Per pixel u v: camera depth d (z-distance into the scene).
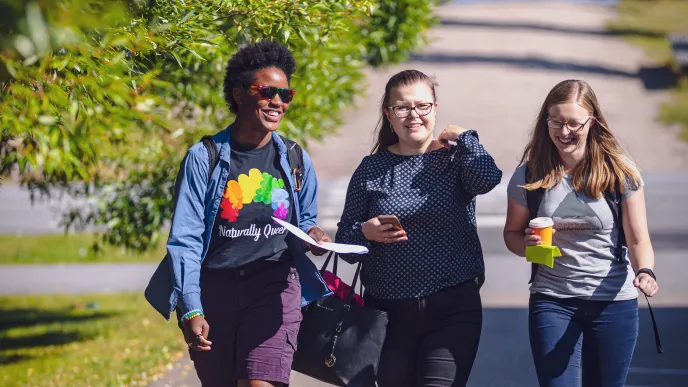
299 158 7.13
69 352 15.11
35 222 34.09
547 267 7.28
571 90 7.13
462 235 7.21
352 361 7.14
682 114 47.44
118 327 17.50
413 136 7.17
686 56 58.16
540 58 59.66
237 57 6.91
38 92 6.01
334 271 7.49
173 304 6.75
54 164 6.43
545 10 74.88
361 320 7.18
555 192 7.21
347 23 10.66
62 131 6.25
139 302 20.78
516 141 42.97
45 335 16.95
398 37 14.79
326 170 39.75
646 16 72.19
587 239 7.15
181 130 12.01
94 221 14.32
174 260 6.64
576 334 7.18
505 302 17.00
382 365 7.28
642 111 48.53
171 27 7.53
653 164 39.12
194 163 6.80
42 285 23.52
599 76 55.62
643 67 57.62
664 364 12.14
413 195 7.12
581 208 7.13
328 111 13.47
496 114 47.81
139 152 13.10
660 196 32.34
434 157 7.20
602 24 69.81
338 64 13.14
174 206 6.80
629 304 7.19
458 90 52.59
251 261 6.90
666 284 18.72
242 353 6.85
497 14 73.44
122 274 24.73
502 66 57.75
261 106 6.81
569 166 7.26
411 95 7.14
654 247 23.83
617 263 7.18
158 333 16.62
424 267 7.09
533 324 7.26
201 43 8.03
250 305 6.92
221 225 6.86
